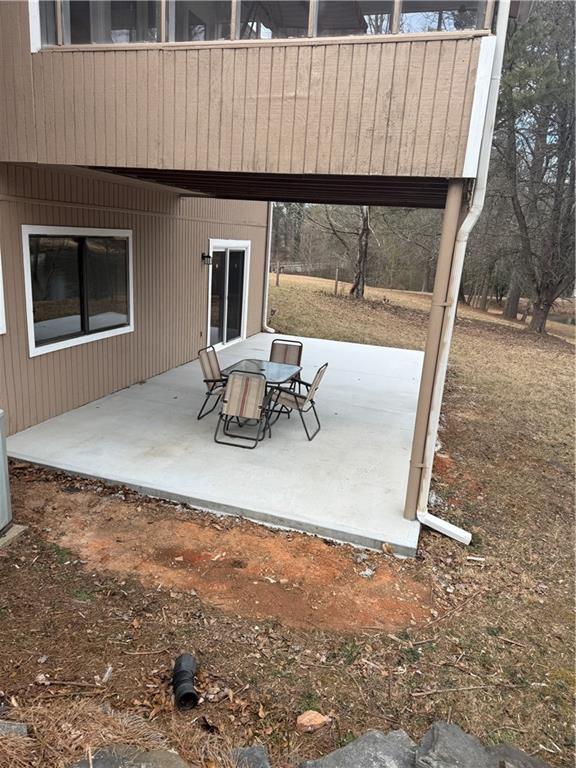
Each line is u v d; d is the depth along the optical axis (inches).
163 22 175.2
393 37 152.9
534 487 239.6
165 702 104.7
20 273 223.5
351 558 162.6
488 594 152.4
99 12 181.5
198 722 101.1
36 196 225.8
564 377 513.3
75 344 263.9
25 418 238.1
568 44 614.5
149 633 122.9
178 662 111.3
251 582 145.9
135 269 306.2
